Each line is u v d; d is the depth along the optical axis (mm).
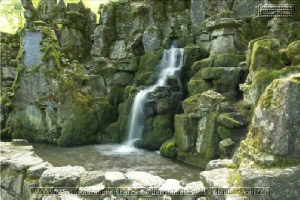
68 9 15172
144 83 12086
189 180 6676
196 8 12875
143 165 7949
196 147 8227
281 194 3648
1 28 23953
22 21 23312
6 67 13977
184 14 13734
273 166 3785
